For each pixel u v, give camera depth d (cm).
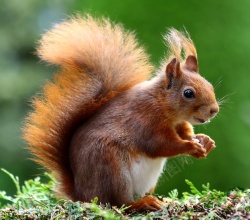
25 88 696
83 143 379
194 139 380
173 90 381
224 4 545
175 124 382
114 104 381
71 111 381
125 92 382
